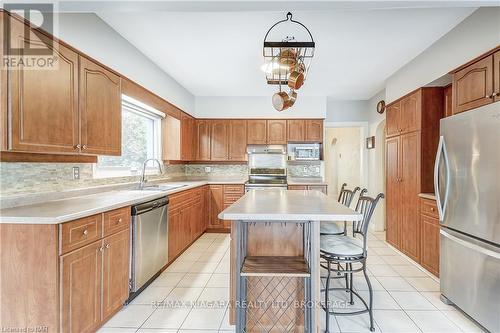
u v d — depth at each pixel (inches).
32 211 67.7
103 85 95.6
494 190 71.2
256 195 103.3
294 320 74.8
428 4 62.1
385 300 95.3
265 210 67.6
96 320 73.5
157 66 140.5
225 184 188.5
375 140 195.3
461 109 94.5
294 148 202.5
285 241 75.1
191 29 102.0
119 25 99.2
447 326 80.1
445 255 92.4
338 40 111.0
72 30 81.4
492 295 72.2
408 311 88.2
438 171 93.0
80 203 81.1
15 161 72.9
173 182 179.6
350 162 262.7
